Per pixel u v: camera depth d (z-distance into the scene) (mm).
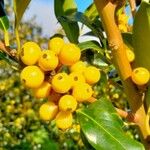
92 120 183
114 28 186
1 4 219
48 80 178
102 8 185
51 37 238
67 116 178
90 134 180
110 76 257
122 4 187
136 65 197
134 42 193
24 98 999
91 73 179
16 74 1000
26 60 176
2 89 990
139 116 191
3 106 989
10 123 987
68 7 253
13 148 967
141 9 183
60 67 181
